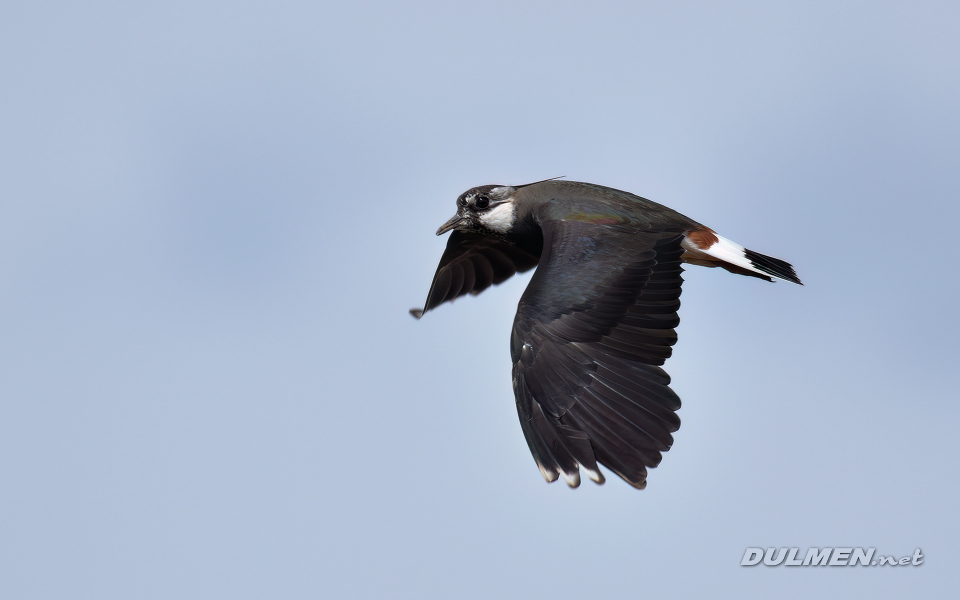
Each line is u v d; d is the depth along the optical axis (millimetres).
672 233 12773
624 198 13594
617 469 10078
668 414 10391
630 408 10453
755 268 13367
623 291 11578
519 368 10977
